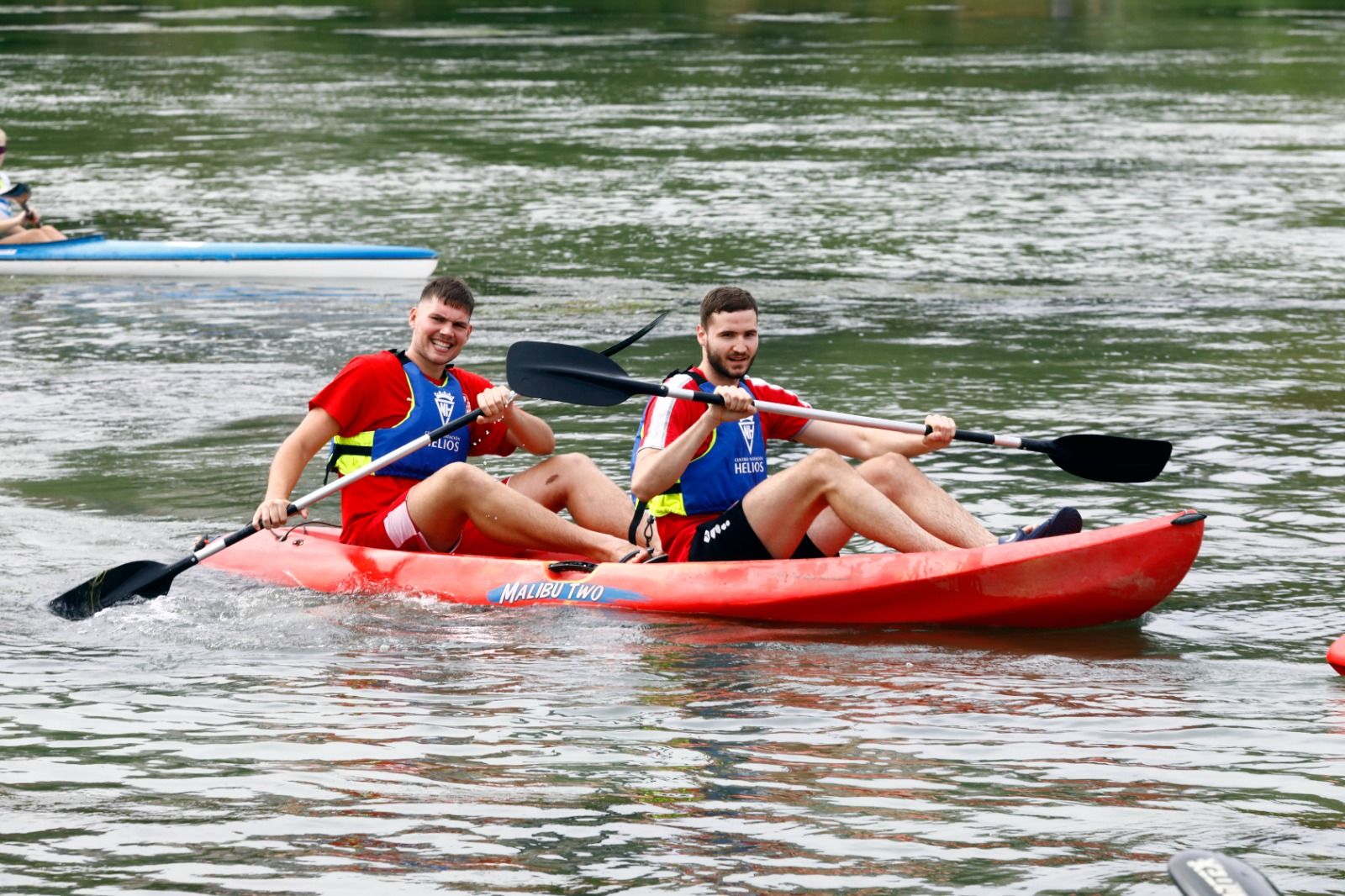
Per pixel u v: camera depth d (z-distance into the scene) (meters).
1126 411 34.22
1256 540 24.89
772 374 38.00
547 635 20.67
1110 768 15.84
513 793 15.35
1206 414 33.88
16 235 52.69
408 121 89.00
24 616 21.86
